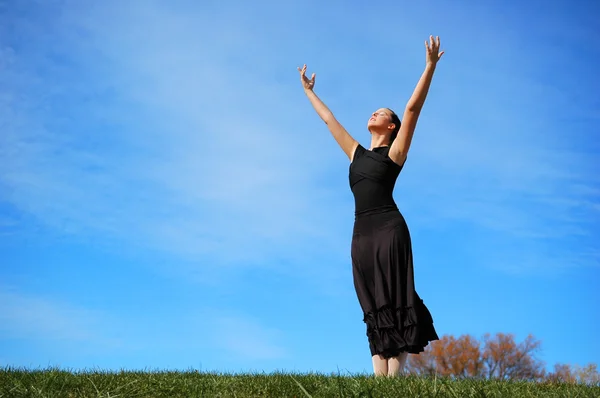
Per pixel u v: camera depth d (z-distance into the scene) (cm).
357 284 532
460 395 361
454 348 2264
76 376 490
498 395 374
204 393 436
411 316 500
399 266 516
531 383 464
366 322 515
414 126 526
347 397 365
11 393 400
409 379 428
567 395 394
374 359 513
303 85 636
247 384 468
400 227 525
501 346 2231
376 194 534
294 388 441
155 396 439
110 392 430
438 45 513
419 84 516
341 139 589
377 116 571
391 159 536
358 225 540
